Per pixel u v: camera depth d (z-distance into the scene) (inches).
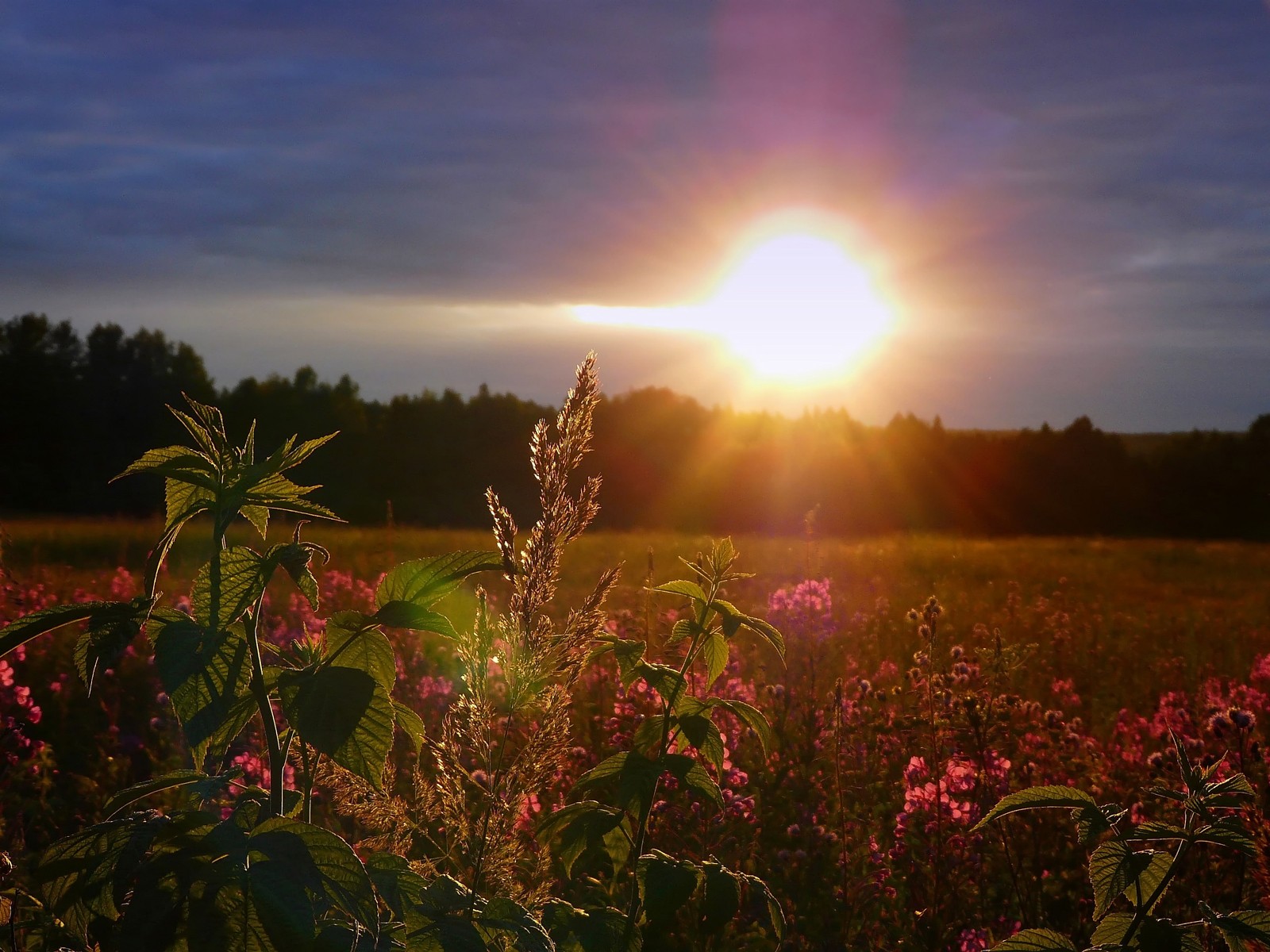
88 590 315.6
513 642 60.1
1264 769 130.6
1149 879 76.2
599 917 73.4
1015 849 147.3
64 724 198.7
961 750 158.7
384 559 399.5
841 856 139.0
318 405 4079.7
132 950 42.8
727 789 139.6
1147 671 327.9
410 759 143.2
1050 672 305.0
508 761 61.3
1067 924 135.0
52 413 3329.2
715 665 88.0
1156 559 1073.5
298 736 52.1
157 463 54.4
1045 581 723.4
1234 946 72.7
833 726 167.0
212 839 46.3
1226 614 547.2
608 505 2920.8
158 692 211.0
